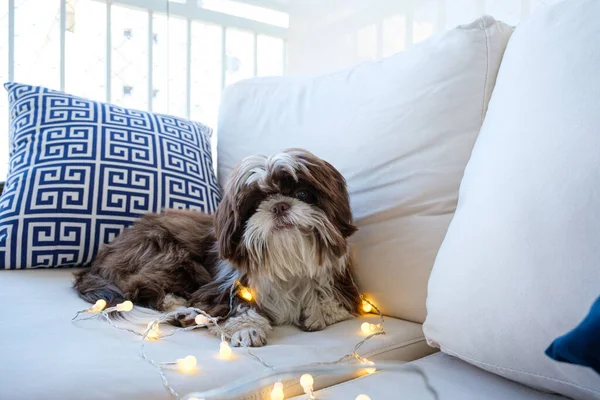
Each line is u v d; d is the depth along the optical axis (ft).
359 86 4.59
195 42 8.22
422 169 3.88
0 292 4.12
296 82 5.53
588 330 1.40
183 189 5.56
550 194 2.41
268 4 7.72
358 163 4.27
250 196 3.73
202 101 8.34
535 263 2.38
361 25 6.51
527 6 4.95
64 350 2.94
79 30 7.75
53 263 4.99
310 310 3.92
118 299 4.07
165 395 2.60
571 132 2.44
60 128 5.35
